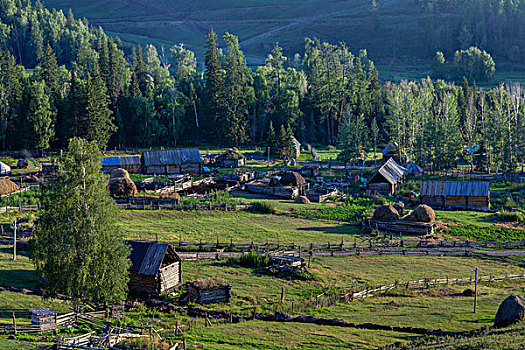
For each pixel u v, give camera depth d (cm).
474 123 12244
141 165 10331
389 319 3566
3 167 9331
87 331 3159
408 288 4416
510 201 8144
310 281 4528
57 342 2809
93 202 3691
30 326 3048
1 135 12569
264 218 6906
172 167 10350
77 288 3562
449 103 12506
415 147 11962
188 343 3055
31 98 12000
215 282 4034
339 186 9531
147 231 5900
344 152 11438
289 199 8294
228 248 5378
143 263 4144
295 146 12356
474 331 3234
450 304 3950
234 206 7238
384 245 5706
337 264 5059
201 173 10419
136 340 3041
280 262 4872
